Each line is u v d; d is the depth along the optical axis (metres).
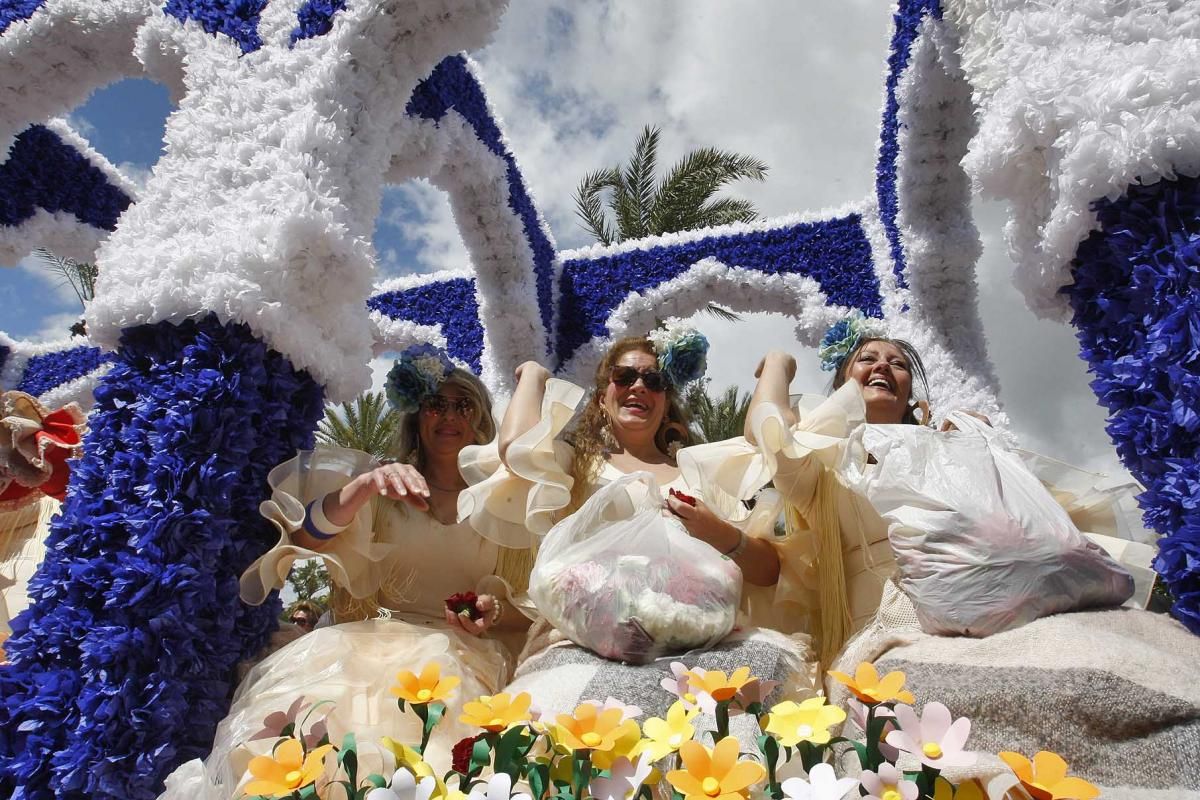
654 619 2.03
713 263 6.63
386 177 4.89
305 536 2.54
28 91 3.91
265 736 1.68
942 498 2.09
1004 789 1.44
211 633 2.44
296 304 2.77
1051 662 1.74
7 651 2.29
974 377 5.32
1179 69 2.12
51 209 5.96
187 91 3.29
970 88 5.14
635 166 10.08
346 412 9.88
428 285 7.45
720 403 9.84
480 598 2.56
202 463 2.46
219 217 2.79
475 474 2.68
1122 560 2.37
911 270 5.61
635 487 2.58
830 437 2.47
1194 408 1.98
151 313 2.58
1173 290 2.08
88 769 2.11
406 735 2.01
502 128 6.19
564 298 7.03
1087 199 2.26
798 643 2.29
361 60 3.12
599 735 1.40
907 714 1.34
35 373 8.83
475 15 3.19
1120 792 1.52
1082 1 2.40
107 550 2.35
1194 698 1.62
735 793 1.24
